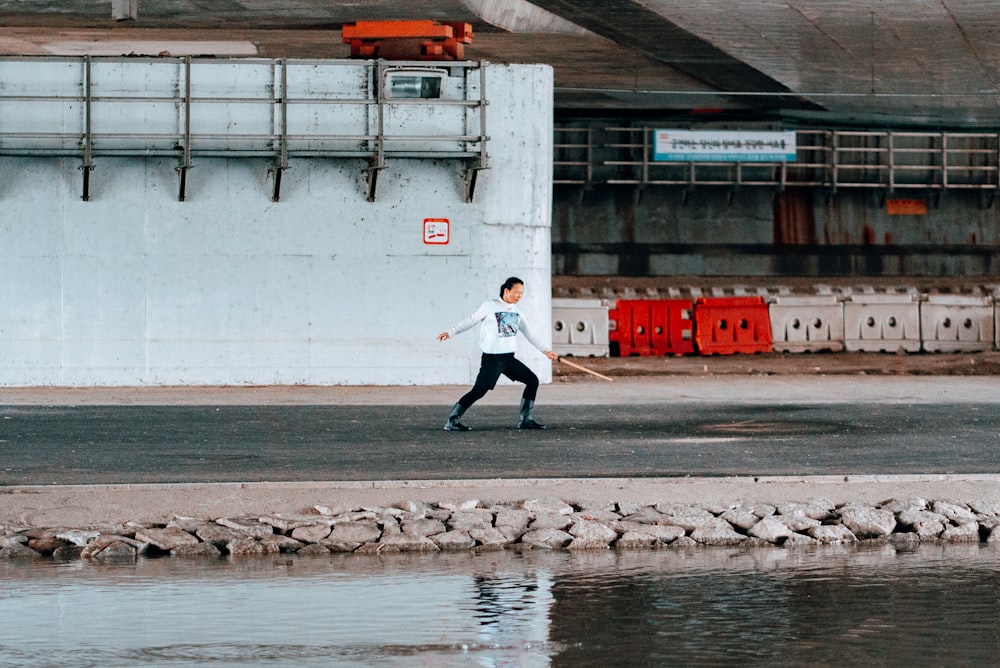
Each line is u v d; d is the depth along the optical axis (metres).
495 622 7.78
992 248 46.44
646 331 33.69
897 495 11.58
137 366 22.70
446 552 10.05
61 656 7.04
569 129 44.66
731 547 10.24
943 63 34.88
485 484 11.62
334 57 36.47
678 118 45.44
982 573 9.20
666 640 7.37
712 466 13.15
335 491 11.34
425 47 23.47
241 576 9.14
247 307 22.83
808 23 29.97
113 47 35.56
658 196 45.09
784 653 7.10
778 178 45.53
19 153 22.16
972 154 47.28
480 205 23.19
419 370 23.11
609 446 14.84
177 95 22.34
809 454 14.06
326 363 22.95
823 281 45.09
